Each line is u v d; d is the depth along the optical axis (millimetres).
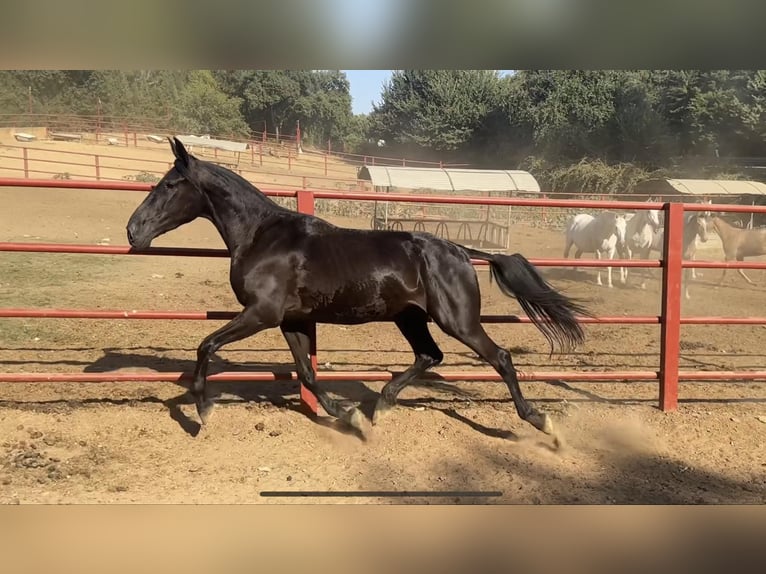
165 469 3744
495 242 20141
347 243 4070
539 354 6703
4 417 4328
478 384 5531
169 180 4098
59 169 23719
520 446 4215
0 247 4316
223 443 4117
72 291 8875
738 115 30828
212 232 16625
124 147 29922
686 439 4383
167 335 6961
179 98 40688
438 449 4129
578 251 13109
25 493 3385
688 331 8281
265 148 39406
